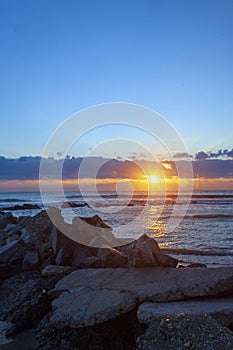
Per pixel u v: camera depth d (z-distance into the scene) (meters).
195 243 16.17
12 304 5.80
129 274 5.78
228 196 64.44
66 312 4.71
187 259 12.35
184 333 3.64
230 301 4.64
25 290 6.12
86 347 4.47
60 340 4.63
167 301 4.71
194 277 5.15
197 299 4.77
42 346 4.63
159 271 5.73
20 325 5.25
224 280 4.80
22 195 87.81
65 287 5.66
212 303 4.56
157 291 4.81
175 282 5.07
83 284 5.66
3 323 5.45
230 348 3.41
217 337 3.55
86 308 4.72
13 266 7.66
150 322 4.14
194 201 51.53
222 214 31.92
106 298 4.89
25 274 7.03
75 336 4.54
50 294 5.63
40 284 6.26
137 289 4.99
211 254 13.35
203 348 3.43
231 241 16.73
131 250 6.42
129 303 4.65
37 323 5.37
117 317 4.69
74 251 7.47
